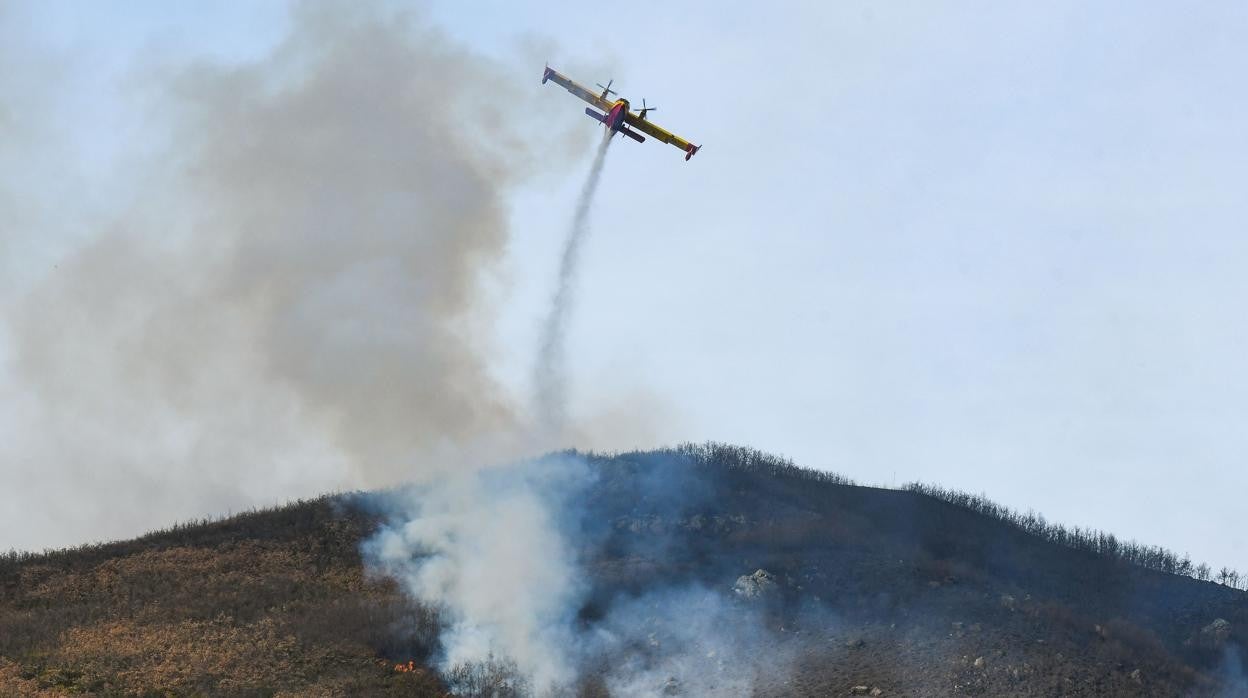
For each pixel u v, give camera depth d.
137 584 111.44
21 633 96.44
